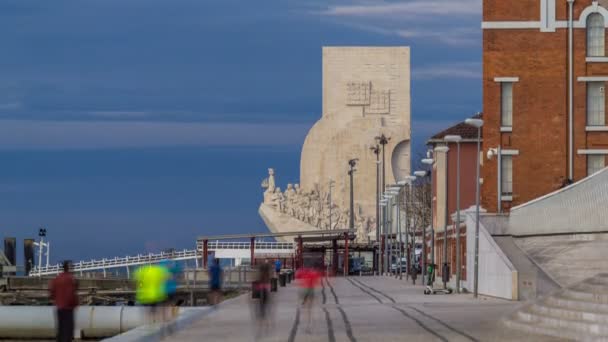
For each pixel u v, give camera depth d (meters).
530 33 105.06
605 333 45.38
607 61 104.44
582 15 104.81
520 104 105.06
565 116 104.62
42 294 155.25
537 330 50.16
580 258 82.88
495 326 54.53
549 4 104.88
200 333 52.59
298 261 187.00
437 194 146.38
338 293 103.19
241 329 55.19
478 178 90.38
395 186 173.38
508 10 105.12
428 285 101.88
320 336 50.22
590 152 104.44
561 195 91.62
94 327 82.69
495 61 105.12
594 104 104.94
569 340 46.03
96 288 159.00
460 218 114.19
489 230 96.69
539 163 104.81
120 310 83.75
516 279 80.62
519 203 104.62
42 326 87.38
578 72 104.81
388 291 107.88
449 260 124.75
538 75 105.06
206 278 140.50
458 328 53.59
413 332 51.62
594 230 88.00
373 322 59.03
